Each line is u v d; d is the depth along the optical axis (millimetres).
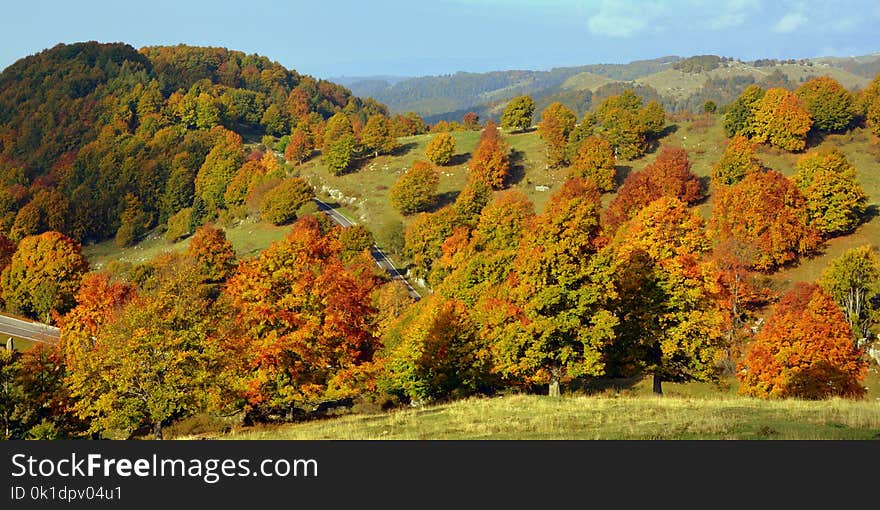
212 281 105812
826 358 47406
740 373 50625
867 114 140750
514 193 120500
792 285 87625
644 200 115750
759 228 92375
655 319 42812
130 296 58594
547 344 38938
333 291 36469
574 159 147375
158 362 32781
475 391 48812
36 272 92250
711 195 124812
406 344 47594
